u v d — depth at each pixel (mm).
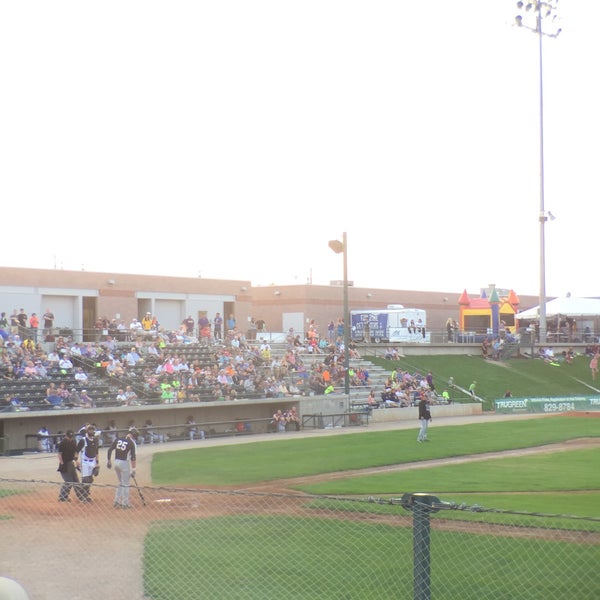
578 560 12859
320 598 11594
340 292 78438
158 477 25734
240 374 48812
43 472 27234
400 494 21641
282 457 30625
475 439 36812
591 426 43656
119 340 51344
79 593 12016
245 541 14852
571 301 78625
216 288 64812
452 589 11805
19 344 44312
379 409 50438
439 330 85875
